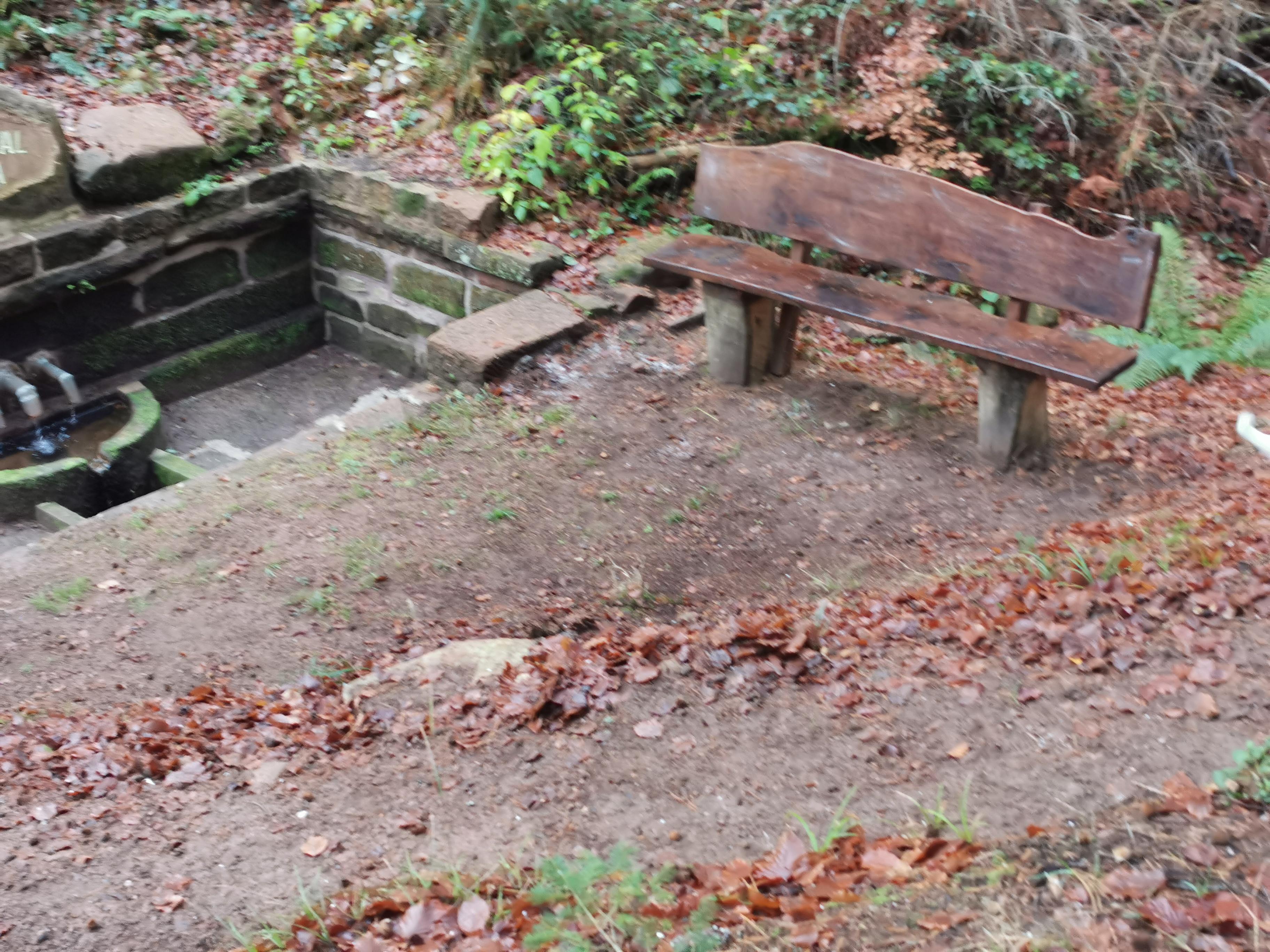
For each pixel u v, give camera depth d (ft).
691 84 27.32
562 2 26.05
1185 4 30.58
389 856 9.96
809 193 18.31
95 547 16.06
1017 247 16.25
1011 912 7.48
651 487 17.07
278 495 17.21
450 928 8.60
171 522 16.62
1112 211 28.22
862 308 17.25
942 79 26.94
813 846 9.09
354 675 13.16
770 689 11.74
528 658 12.53
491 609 14.49
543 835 10.03
